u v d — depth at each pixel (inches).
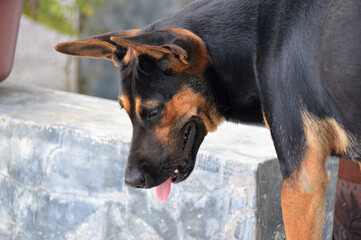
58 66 427.8
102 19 433.7
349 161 261.9
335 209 270.8
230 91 192.2
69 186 249.8
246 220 210.8
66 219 252.4
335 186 238.4
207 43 186.7
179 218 225.3
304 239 177.5
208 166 216.7
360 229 261.7
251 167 207.3
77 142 244.5
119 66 190.5
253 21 182.5
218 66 187.6
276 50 173.0
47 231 258.5
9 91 327.3
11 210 268.8
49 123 253.1
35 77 421.4
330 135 173.8
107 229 243.3
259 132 251.0
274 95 173.5
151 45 174.1
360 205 260.7
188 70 184.9
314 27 165.2
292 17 170.9
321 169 173.3
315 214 175.6
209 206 218.1
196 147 195.8
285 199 176.9
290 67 169.3
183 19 191.0
